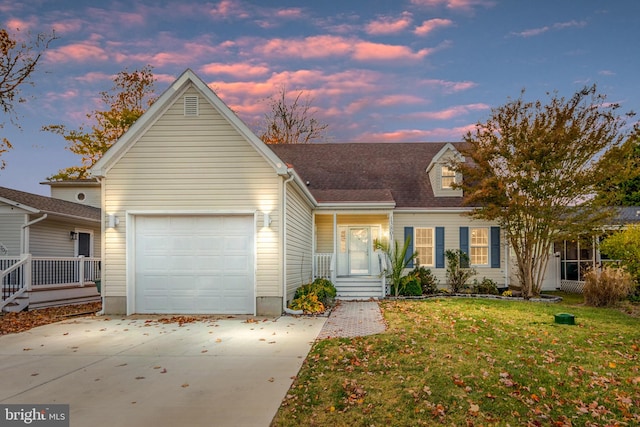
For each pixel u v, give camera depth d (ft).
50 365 24.11
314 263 60.70
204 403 18.06
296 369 22.95
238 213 41.37
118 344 29.22
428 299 53.88
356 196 62.90
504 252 64.90
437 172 68.08
